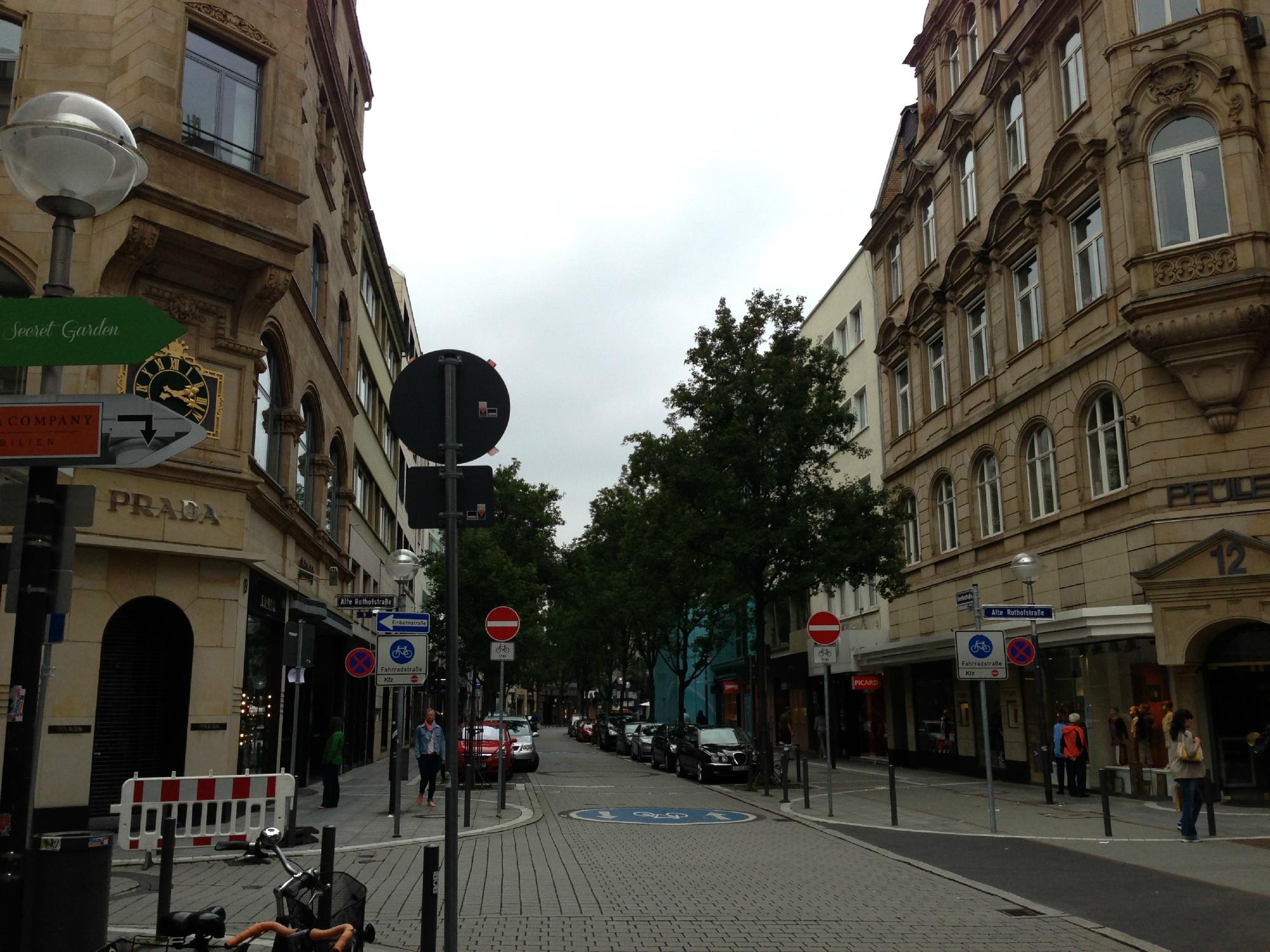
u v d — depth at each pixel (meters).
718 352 25.77
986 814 17.48
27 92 16.52
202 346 16.92
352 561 31.02
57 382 6.23
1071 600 21.95
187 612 16.25
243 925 8.36
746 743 27.06
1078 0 22.23
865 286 36.59
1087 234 22.11
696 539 25.11
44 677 7.97
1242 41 19.16
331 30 24.69
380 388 38.91
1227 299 18.22
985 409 26.09
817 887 10.43
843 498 25.05
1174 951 7.65
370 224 33.50
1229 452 18.50
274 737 19.53
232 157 17.66
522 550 55.97
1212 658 18.66
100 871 5.74
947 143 28.66
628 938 8.05
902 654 29.41
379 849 13.08
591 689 95.81
